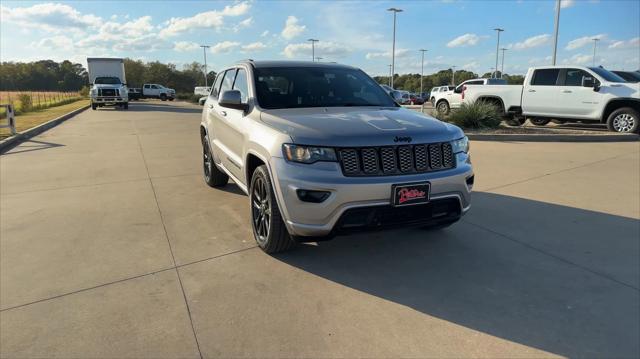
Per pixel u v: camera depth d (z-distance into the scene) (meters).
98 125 17.92
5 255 4.25
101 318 3.13
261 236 4.32
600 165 8.47
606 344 2.79
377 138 3.61
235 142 5.10
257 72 5.13
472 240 4.59
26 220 5.32
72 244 4.54
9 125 13.41
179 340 2.86
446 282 3.67
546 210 5.60
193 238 4.71
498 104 15.21
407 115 4.35
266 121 4.18
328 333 2.94
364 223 3.59
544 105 14.11
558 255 4.20
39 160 9.55
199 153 10.53
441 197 3.75
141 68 103.31
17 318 3.13
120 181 7.48
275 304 3.32
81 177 7.80
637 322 3.04
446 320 3.09
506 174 7.69
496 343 2.81
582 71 13.45
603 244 4.46
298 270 3.91
